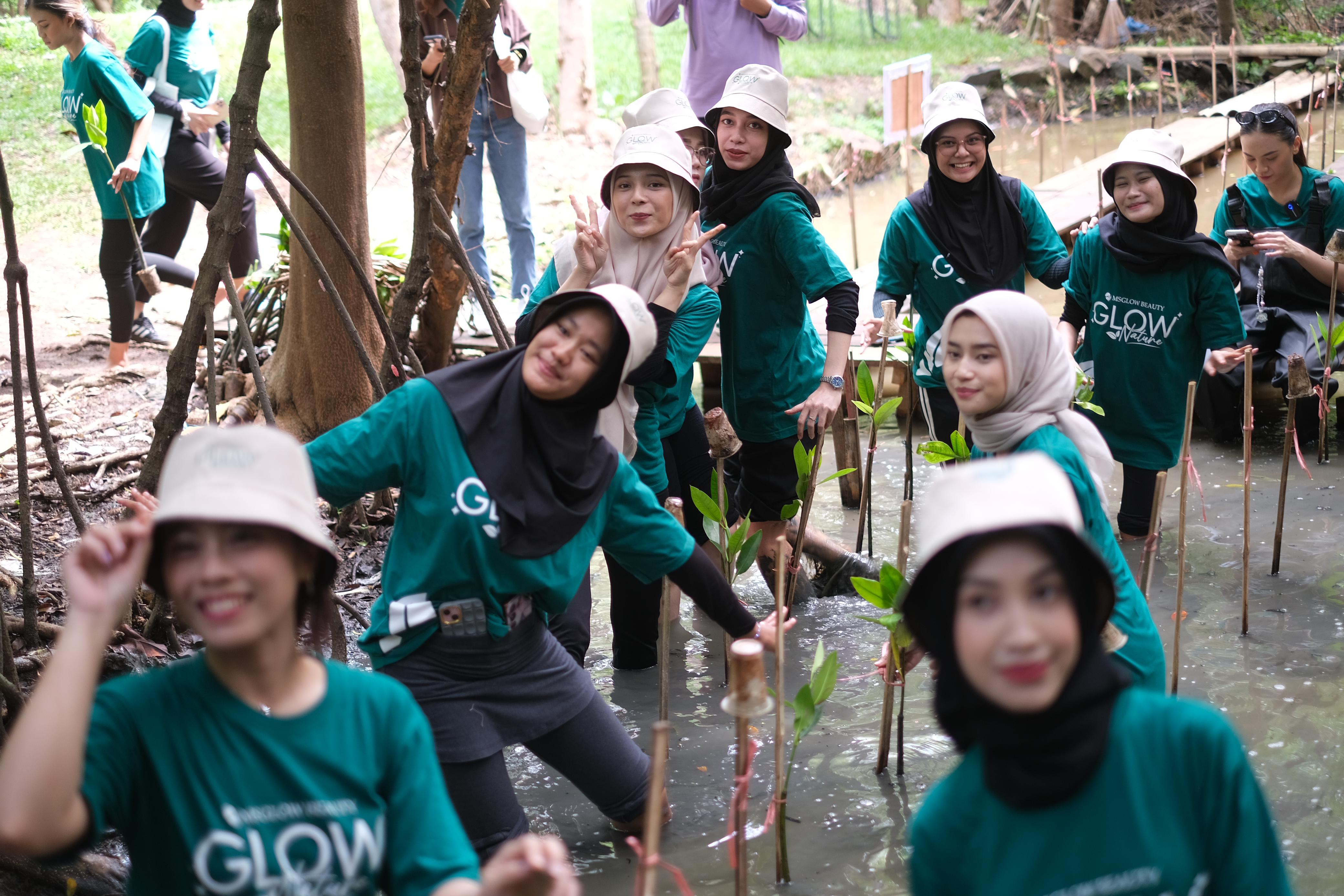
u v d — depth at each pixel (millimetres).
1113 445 5367
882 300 5602
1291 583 4965
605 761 3412
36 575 4871
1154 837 1802
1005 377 3199
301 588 2137
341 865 1988
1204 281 5031
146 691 1974
